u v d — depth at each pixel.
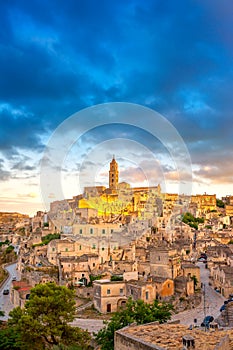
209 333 31.77
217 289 105.31
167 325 34.50
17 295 93.00
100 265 107.06
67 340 50.09
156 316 53.97
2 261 176.75
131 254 111.44
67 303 52.41
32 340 48.81
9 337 48.94
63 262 103.19
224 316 64.12
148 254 118.12
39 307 51.03
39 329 48.56
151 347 27.45
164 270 100.62
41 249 129.88
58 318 50.97
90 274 102.75
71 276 100.88
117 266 105.44
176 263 102.69
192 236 175.75
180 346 27.88
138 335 30.77
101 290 87.62
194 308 88.56
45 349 49.00
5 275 134.50
